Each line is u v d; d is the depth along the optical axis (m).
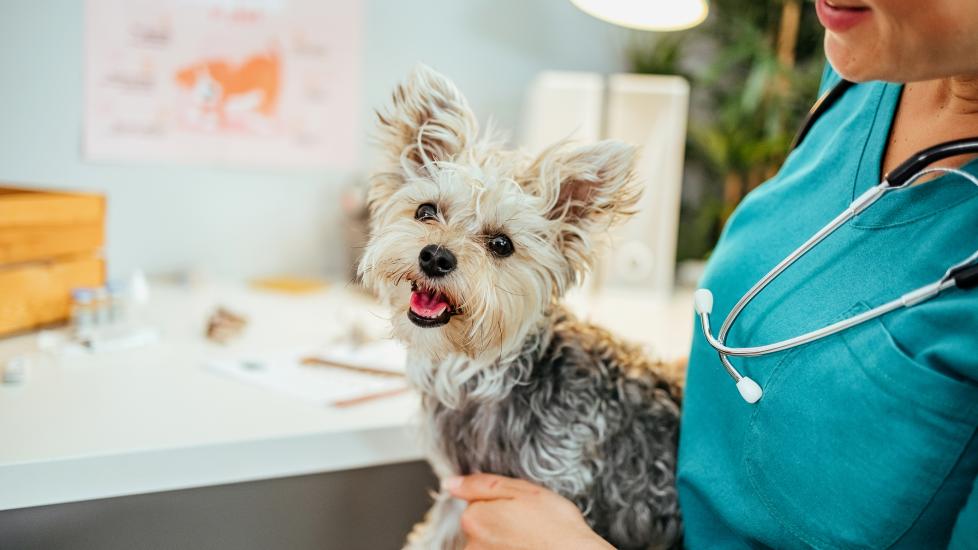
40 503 0.89
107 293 1.46
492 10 2.15
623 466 0.96
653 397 1.01
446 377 0.96
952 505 0.62
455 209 0.95
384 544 1.13
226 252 2.00
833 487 0.66
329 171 2.06
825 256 0.73
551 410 0.94
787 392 0.70
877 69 0.59
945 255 0.64
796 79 2.29
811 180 0.82
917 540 0.64
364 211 1.95
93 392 1.12
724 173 2.38
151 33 1.83
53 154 1.79
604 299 2.08
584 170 0.95
